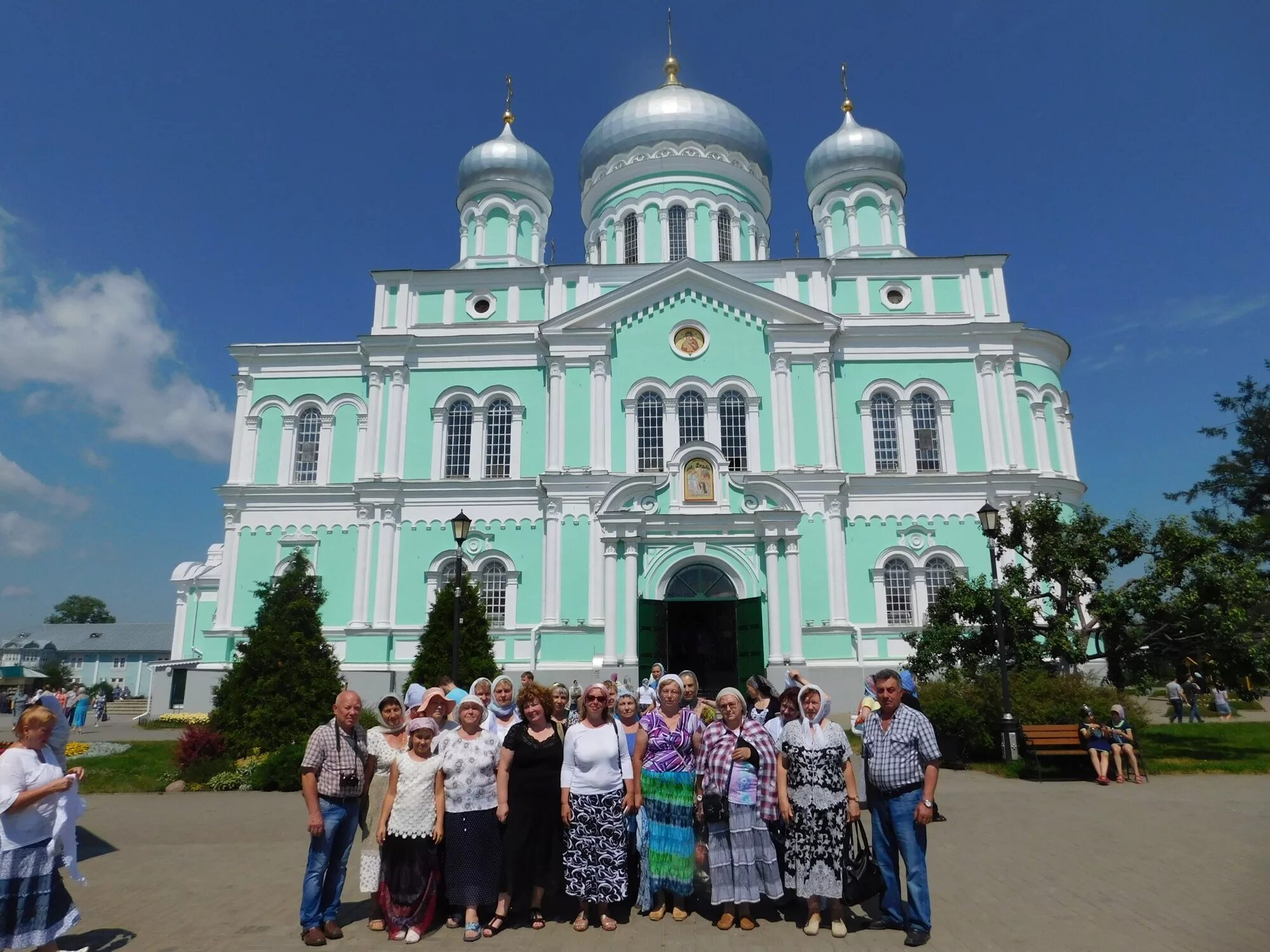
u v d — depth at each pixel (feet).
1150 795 52.90
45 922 26.03
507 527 115.24
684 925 30.01
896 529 113.50
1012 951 26.27
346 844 29.84
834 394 118.01
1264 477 184.55
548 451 114.73
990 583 104.27
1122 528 78.33
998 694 69.21
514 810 30.42
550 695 33.47
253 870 38.42
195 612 160.97
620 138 145.07
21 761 26.18
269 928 29.96
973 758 68.54
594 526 110.52
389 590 113.80
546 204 149.69
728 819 29.81
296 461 122.52
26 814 26.16
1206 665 75.31
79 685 137.49
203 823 50.39
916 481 114.52
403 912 28.81
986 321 121.29
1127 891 32.17
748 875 29.30
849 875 29.99
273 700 70.90
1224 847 38.93
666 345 117.91
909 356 120.26
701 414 116.16
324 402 123.65
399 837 29.04
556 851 30.68
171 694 140.67
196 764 65.51
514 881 30.14
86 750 81.66
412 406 121.39
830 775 29.25
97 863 40.04
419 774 29.63
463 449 120.37
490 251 143.43
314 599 77.71
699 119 144.05
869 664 105.81
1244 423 191.11
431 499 116.67
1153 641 76.48
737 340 117.91
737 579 104.99
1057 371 126.52
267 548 118.11
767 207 151.53
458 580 74.84
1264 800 50.83
